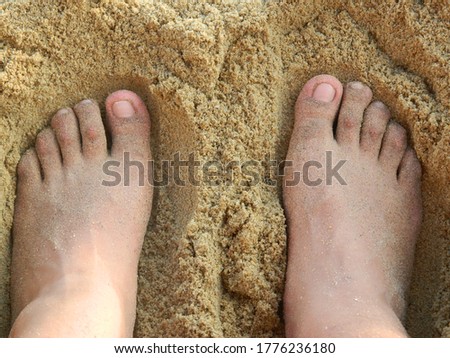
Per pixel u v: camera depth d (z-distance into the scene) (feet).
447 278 1.55
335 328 1.39
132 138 1.61
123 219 1.57
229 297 1.53
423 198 1.62
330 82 1.61
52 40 1.57
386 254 1.56
